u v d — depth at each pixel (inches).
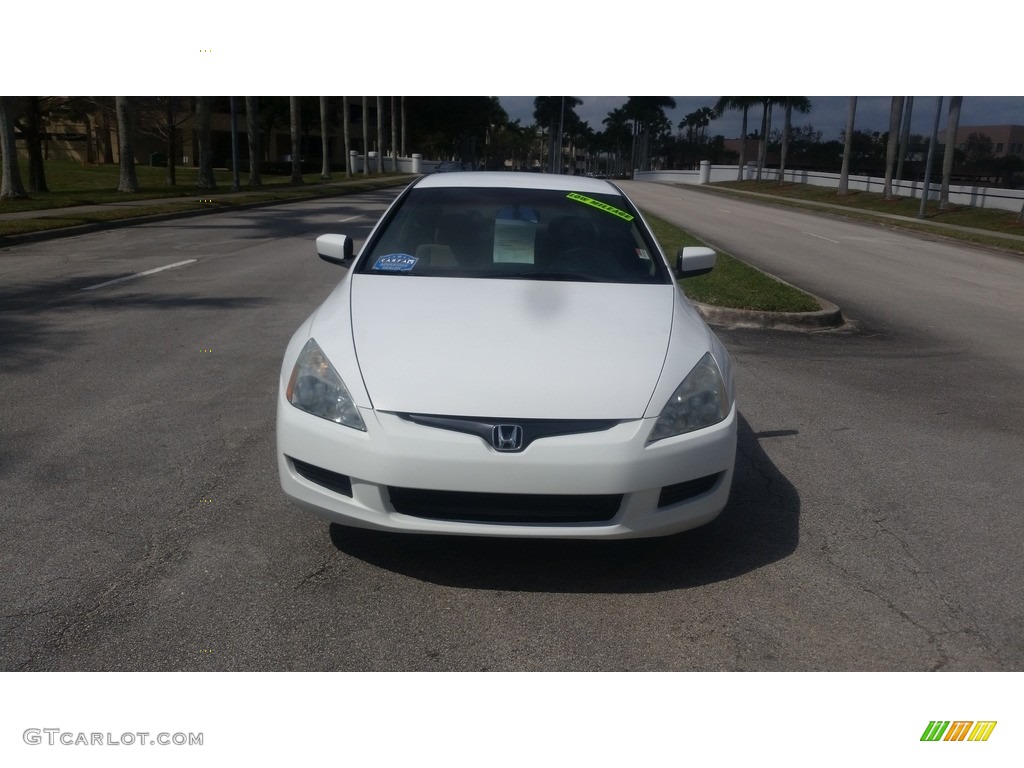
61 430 210.8
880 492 189.3
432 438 131.0
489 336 148.0
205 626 128.2
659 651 126.8
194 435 209.3
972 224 1216.2
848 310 440.1
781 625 133.9
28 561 144.8
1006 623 136.0
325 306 165.5
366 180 2113.7
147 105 1488.7
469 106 3449.8
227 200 1122.0
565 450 130.9
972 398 274.7
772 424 238.1
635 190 2038.6
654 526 136.3
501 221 193.8
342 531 159.0
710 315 391.9
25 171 1903.3
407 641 126.6
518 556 152.2
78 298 394.9
